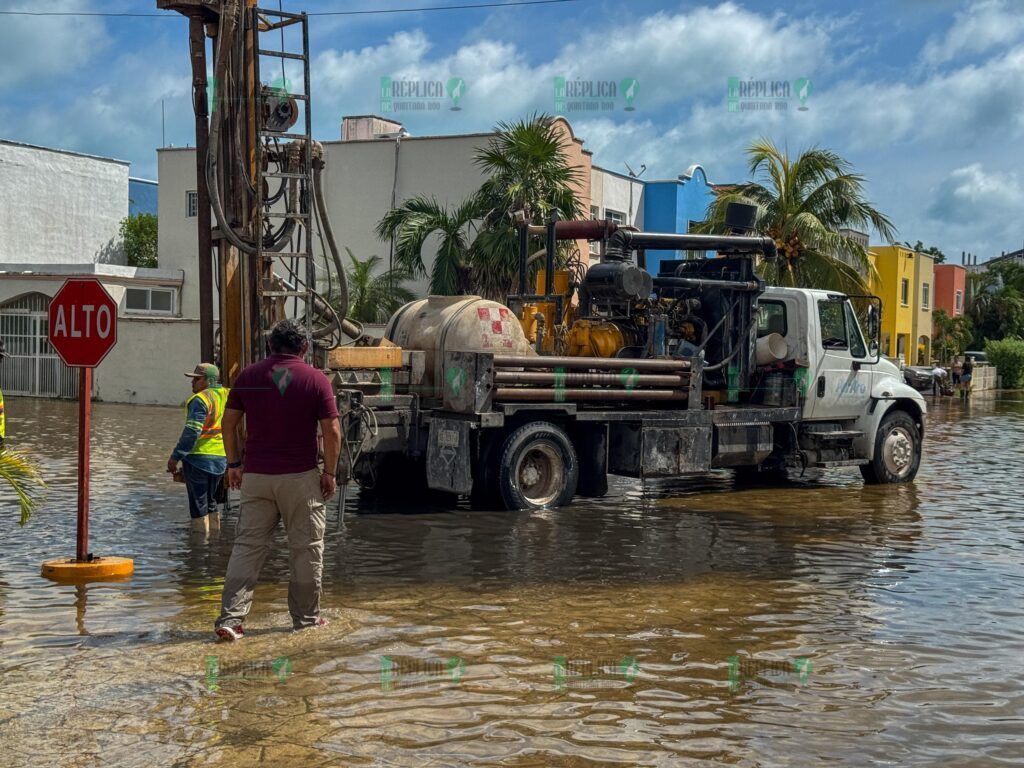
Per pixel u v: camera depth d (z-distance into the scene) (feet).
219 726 15.12
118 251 134.82
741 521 34.99
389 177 98.17
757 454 41.45
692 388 39.40
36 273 93.56
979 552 30.07
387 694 16.66
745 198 89.71
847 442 44.57
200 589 23.59
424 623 21.16
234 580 19.92
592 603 23.20
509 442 35.53
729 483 45.68
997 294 223.71
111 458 48.88
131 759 13.84
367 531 31.91
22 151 123.34
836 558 28.84
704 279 42.04
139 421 70.33
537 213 75.72
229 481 20.51
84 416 25.09
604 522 34.19
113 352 89.71
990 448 65.87
